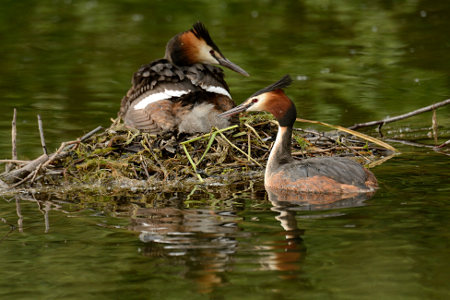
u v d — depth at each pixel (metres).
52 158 12.43
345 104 17.27
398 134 15.31
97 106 17.36
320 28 24.91
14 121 13.12
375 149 14.02
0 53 22.47
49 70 20.61
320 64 20.86
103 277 7.92
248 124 13.70
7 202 11.22
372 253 8.23
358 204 10.16
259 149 13.31
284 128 11.97
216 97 13.43
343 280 7.57
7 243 9.12
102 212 10.44
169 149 12.76
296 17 26.58
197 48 15.08
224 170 12.55
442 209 9.74
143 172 12.38
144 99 13.66
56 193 11.75
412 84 18.78
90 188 12.00
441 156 13.31
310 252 8.31
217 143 13.13
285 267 7.93
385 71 20.02
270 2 28.70
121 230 9.48
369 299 7.13
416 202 10.12
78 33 24.73
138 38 23.89
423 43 22.72
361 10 27.25
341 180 10.96
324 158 11.67
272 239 8.79
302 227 9.20
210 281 7.64
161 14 27.06
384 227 9.07
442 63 20.50
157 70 13.67
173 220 9.80
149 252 8.53
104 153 12.82
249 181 12.16
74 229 9.62
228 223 9.53
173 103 13.36
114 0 28.89
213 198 11.02
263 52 22.14
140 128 13.31
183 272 7.92
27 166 12.45
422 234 8.77
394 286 7.38
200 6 28.03
